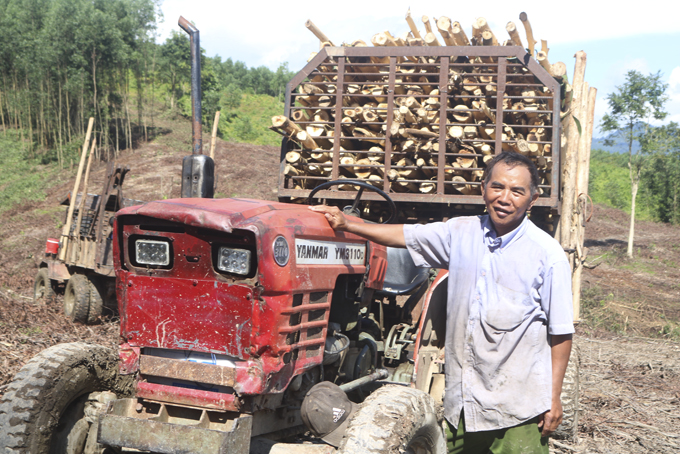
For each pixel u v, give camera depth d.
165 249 2.71
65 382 2.90
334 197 5.06
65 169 32.72
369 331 4.02
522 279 2.18
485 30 5.51
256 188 24.84
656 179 36.19
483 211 5.12
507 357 2.20
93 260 7.78
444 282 3.53
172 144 37.38
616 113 22.81
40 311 8.27
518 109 5.23
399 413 2.63
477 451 2.39
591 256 20.86
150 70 54.94
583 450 4.43
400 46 5.26
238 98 72.38
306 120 5.48
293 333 2.75
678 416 5.40
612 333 9.95
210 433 2.44
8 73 41.47
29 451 2.73
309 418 2.76
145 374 2.77
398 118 5.22
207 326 2.62
